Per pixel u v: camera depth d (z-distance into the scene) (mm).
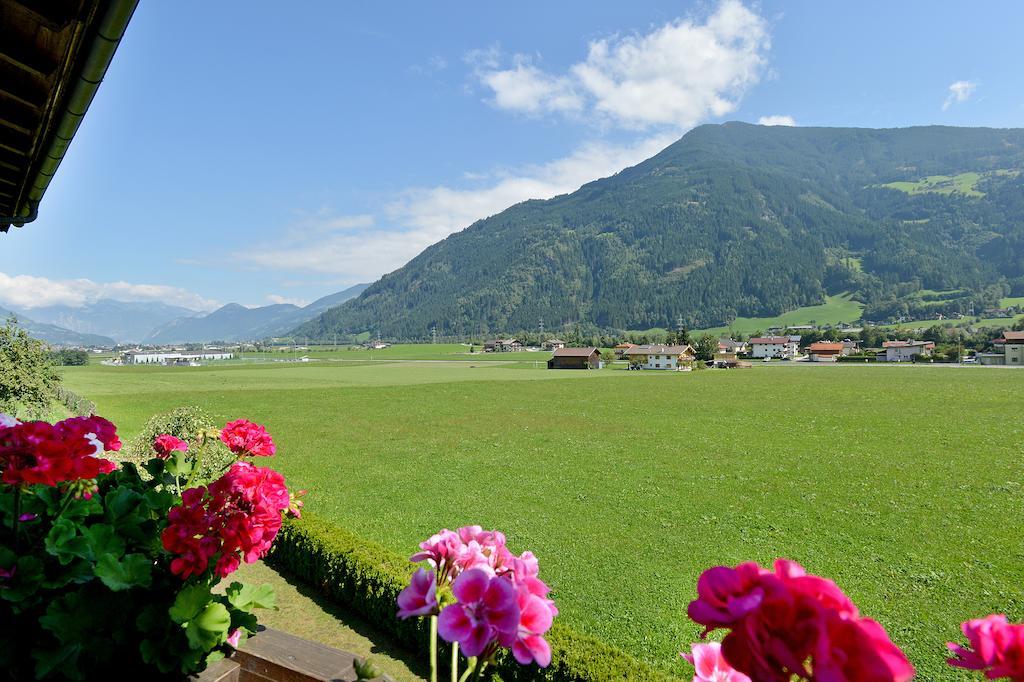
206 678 2613
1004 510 14516
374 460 21609
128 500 2660
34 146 4691
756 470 19516
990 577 10398
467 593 1502
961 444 23703
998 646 1224
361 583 7633
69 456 2246
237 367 111188
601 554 11602
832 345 138250
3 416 3141
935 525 13445
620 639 8000
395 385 59312
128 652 2490
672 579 10266
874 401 40312
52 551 2176
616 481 18016
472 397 46719
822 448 23453
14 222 6527
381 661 6594
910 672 832
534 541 12398
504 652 5777
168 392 50219
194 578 2385
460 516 14305
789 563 1132
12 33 3154
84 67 3348
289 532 9164
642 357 108250
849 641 882
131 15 2918
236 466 2438
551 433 28062
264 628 3594
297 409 38656
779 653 886
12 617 2291
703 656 1583
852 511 14625
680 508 14961
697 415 34500
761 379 66375
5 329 18547
